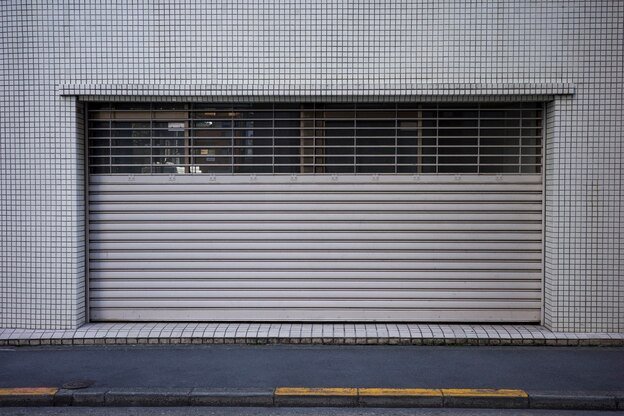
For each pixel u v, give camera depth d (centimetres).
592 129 805
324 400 623
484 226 839
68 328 820
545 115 837
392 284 841
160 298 847
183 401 626
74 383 654
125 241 847
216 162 849
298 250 842
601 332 812
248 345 794
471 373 688
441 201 840
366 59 810
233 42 812
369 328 824
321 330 816
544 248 840
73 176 815
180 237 845
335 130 848
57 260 820
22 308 825
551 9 805
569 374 684
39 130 815
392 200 839
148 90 811
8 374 686
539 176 841
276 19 812
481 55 807
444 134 847
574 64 804
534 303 843
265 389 636
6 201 823
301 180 841
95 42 813
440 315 842
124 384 653
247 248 844
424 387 643
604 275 810
